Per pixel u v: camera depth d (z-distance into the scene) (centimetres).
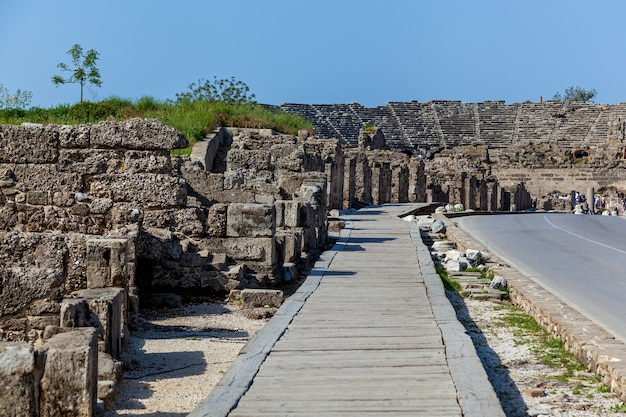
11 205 1666
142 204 1733
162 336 1311
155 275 1647
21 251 1228
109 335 1053
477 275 2142
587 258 2580
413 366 1020
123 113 4206
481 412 820
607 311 1573
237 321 1469
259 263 1798
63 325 1004
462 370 988
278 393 897
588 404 988
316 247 2441
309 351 1102
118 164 1727
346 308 1447
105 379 953
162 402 934
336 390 909
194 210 1775
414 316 1370
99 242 1224
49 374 778
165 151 1747
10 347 751
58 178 1692
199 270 1664
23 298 1052
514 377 1134
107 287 1217
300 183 2834
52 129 1695
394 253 2350
